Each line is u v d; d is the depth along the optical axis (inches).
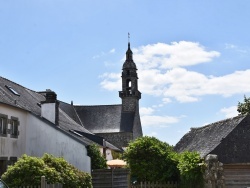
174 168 786.8
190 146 949.2
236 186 722.2
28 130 1046.4
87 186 704.4
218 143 754.8
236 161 730.2
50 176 621.3
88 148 1012.5
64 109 2358.5
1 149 915.4
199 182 654.5
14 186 601.0
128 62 2532.0
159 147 818.2
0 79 1135.6
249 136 762.8
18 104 1019.9
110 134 2358.5
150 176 792.3
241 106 1653.5
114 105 2504.9
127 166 870.4
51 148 1024.2
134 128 2410.2
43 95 1445.6
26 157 660.7
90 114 2474.2
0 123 925.2
